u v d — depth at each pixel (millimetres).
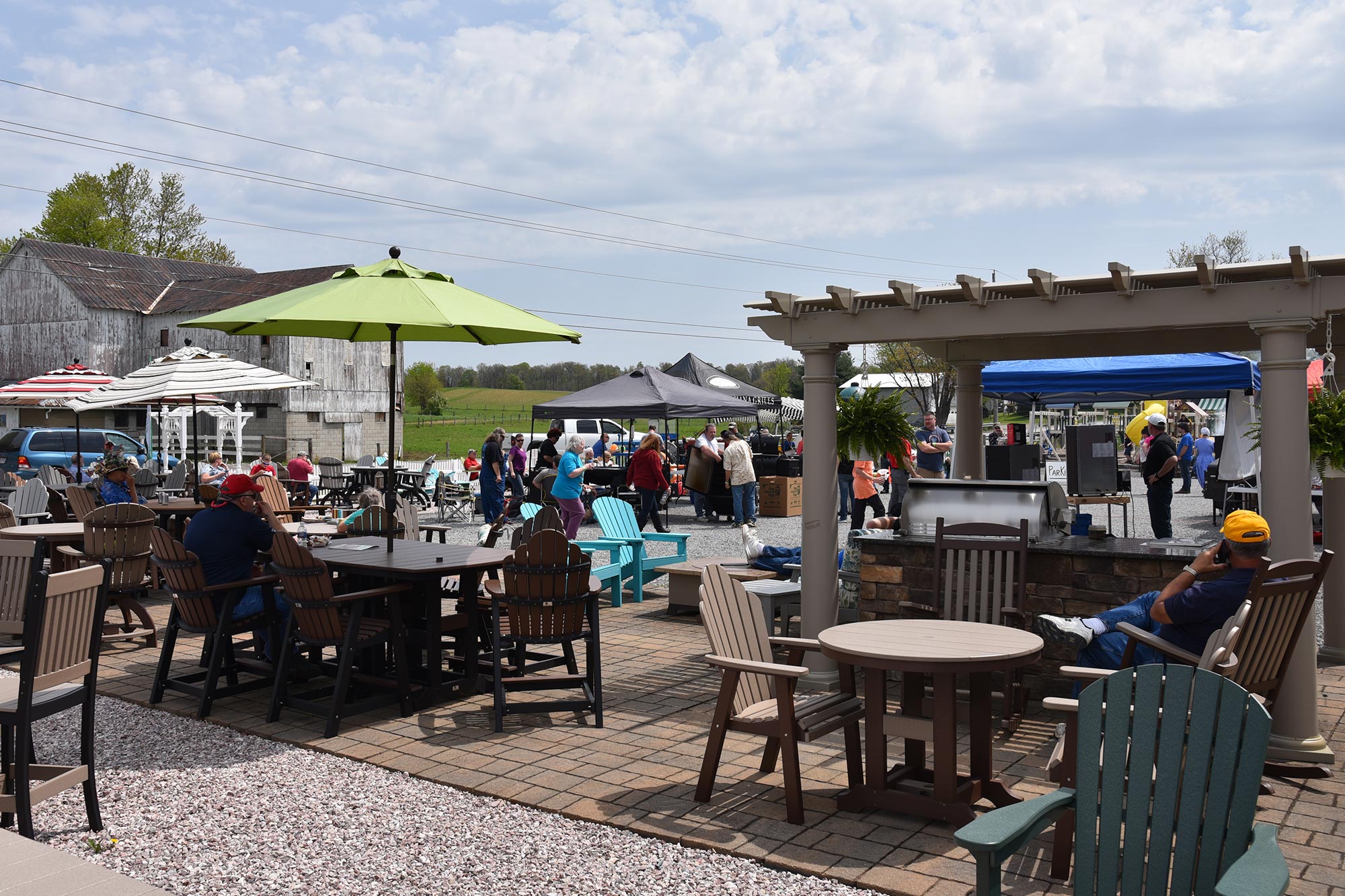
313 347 40344
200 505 11492
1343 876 4121
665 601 11047
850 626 5207
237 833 4598
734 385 22609
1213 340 8203
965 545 6723
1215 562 5418
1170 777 3131
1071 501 11016
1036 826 3117
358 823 4730
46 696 4414
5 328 44938
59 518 12766
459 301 6750
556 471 16734
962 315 6441
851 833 4586
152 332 42844
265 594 6926
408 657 7449
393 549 7410
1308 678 5527
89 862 3039
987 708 4840
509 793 5090
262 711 6676
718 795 5086
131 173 65312
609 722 6418
